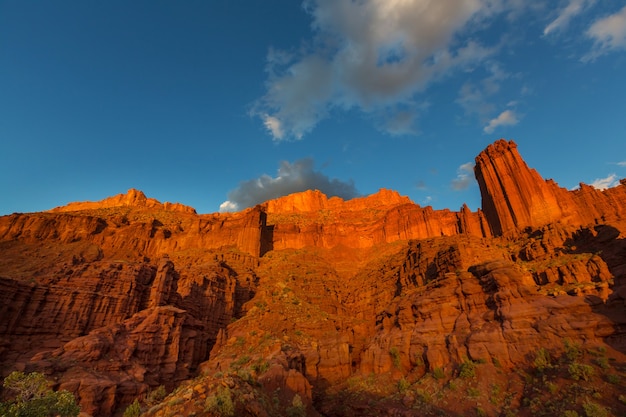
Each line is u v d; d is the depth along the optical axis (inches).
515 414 1240.2
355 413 1664.6
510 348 1509.6
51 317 1790.1
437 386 1572.3
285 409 1398.9
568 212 2605.8
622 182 2615.7
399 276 3095.5
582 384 1208.8
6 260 2751.0
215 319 2514.8
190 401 1099.3
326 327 2517.2
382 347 2145.7
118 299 2078.0
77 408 885.8
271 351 1962.4
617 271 1592.0
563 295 1588.3
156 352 1786.4
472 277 1966.0
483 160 3238.2
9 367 1293.1
